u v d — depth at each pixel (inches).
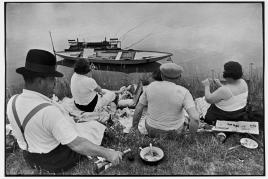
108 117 148.2
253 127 137.4
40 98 106.1
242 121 140.9
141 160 122.8
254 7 190.9
